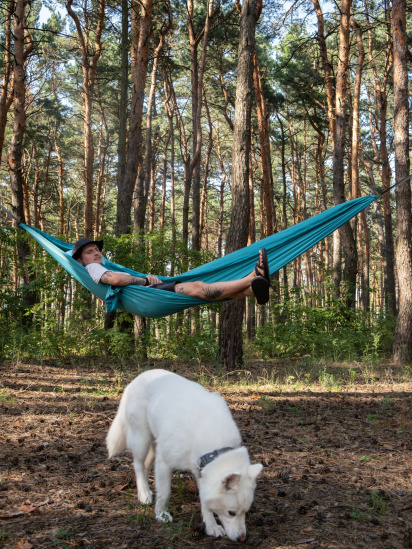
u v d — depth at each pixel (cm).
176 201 4375
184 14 2316
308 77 2545
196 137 2052
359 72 2194
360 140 2891
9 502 392
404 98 1350
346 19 1914
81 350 1395
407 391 908
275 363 1349
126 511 381
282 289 1722
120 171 1577
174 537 340
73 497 407
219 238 3647
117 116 3180
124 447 420
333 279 1975
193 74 2061
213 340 1290
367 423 666
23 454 509
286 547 330
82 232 4291
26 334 1302
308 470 481
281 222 4219
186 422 348
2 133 1650
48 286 1301
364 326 1617
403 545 333
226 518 316
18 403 736
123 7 1545
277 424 658
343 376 1105
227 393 878
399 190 1348
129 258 1304
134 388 407
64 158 3628
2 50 2344
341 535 347
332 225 677
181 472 491
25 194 2541
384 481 452
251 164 2842
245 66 1168
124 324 1378
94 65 2220
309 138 4009
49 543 327
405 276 1333
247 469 318
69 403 747
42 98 3066
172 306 579
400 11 1355
